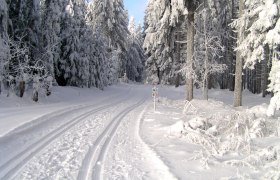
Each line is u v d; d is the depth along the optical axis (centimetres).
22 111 1540
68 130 1214
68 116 1550
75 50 3319
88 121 1447
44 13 2695
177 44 3838
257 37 1623
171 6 2056
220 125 1189
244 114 1179
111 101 2562
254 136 1043
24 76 2016
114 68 5247
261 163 788
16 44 2116
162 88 4416
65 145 980
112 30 5016
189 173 734
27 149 912
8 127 1095
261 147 915
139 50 8356
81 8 3719
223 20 3544
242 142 934
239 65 1948
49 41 2689
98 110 1878
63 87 2992
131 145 1008
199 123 1197
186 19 2144
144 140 1067
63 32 3288
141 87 4944
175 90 4038
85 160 831
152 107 2077
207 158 811
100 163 807
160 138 1109
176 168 768
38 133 1119
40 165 775
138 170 757
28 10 2411
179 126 1158
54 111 1588
